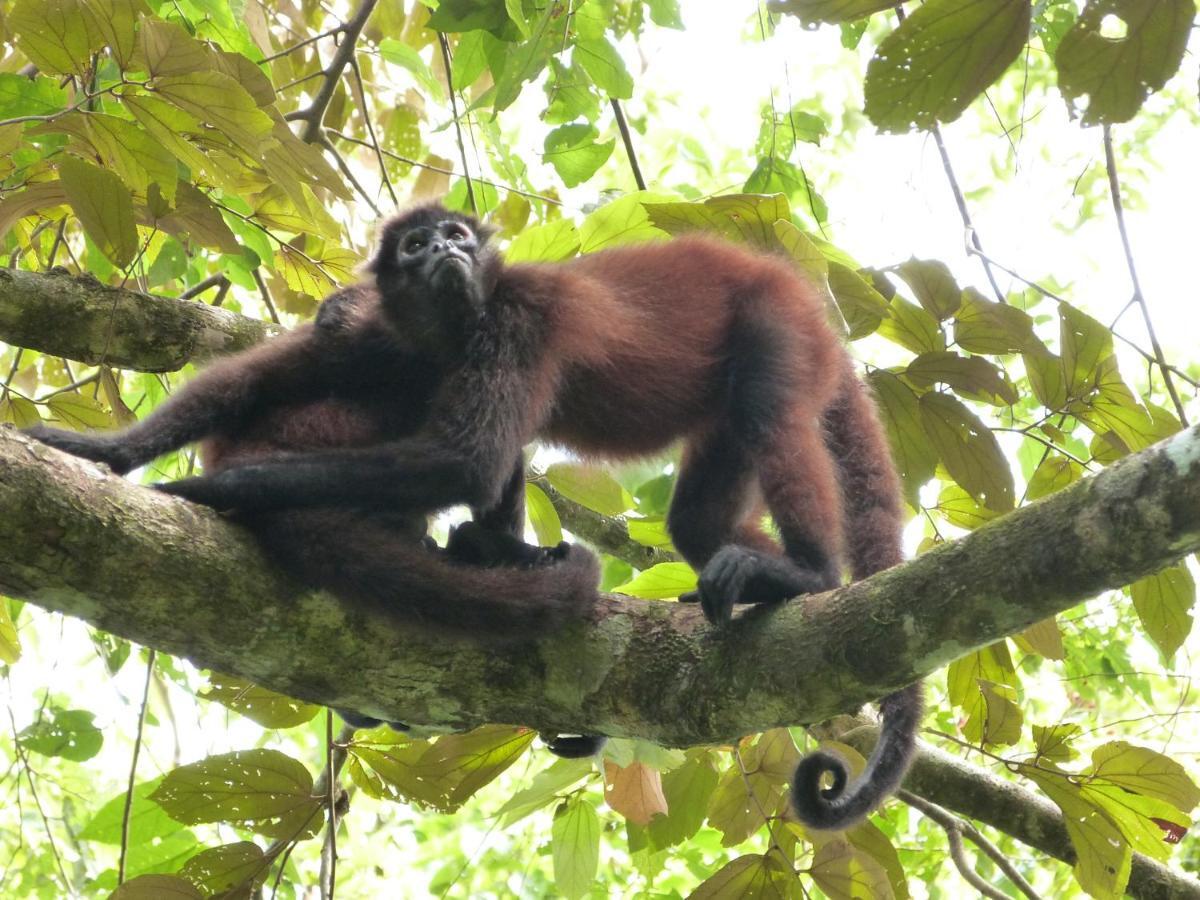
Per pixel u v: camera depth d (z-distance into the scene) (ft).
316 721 33.22
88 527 13.14
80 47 15.20
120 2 14.12
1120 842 17.29
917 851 28.53
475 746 18.65
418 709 15.48
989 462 20.24
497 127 28.55
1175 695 33.32
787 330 19.65
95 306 21.99
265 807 17.57
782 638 14.38
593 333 19.79
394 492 16.42
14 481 12.75
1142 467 11.94
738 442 19.58
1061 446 21.52
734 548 16.31
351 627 14.79
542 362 19.45
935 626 13.15
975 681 20.33
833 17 9.86
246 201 23.08
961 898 30.68
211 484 14.92
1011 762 17.89
